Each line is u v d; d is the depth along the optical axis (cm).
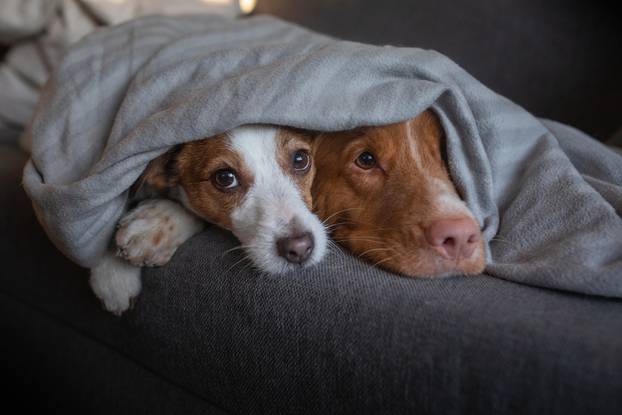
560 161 41
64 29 75
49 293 49
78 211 38
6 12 76
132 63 46
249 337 35
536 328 27
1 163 60
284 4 78
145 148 38
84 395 50
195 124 37
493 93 44
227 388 37
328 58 39
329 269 38
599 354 25
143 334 41
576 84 60
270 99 38
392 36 68
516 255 39
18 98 77
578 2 62
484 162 41
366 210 44
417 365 28
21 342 55
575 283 32
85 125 43
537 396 25
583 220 37
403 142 44
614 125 60
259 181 46
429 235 38
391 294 33
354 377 30
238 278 37
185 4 78
